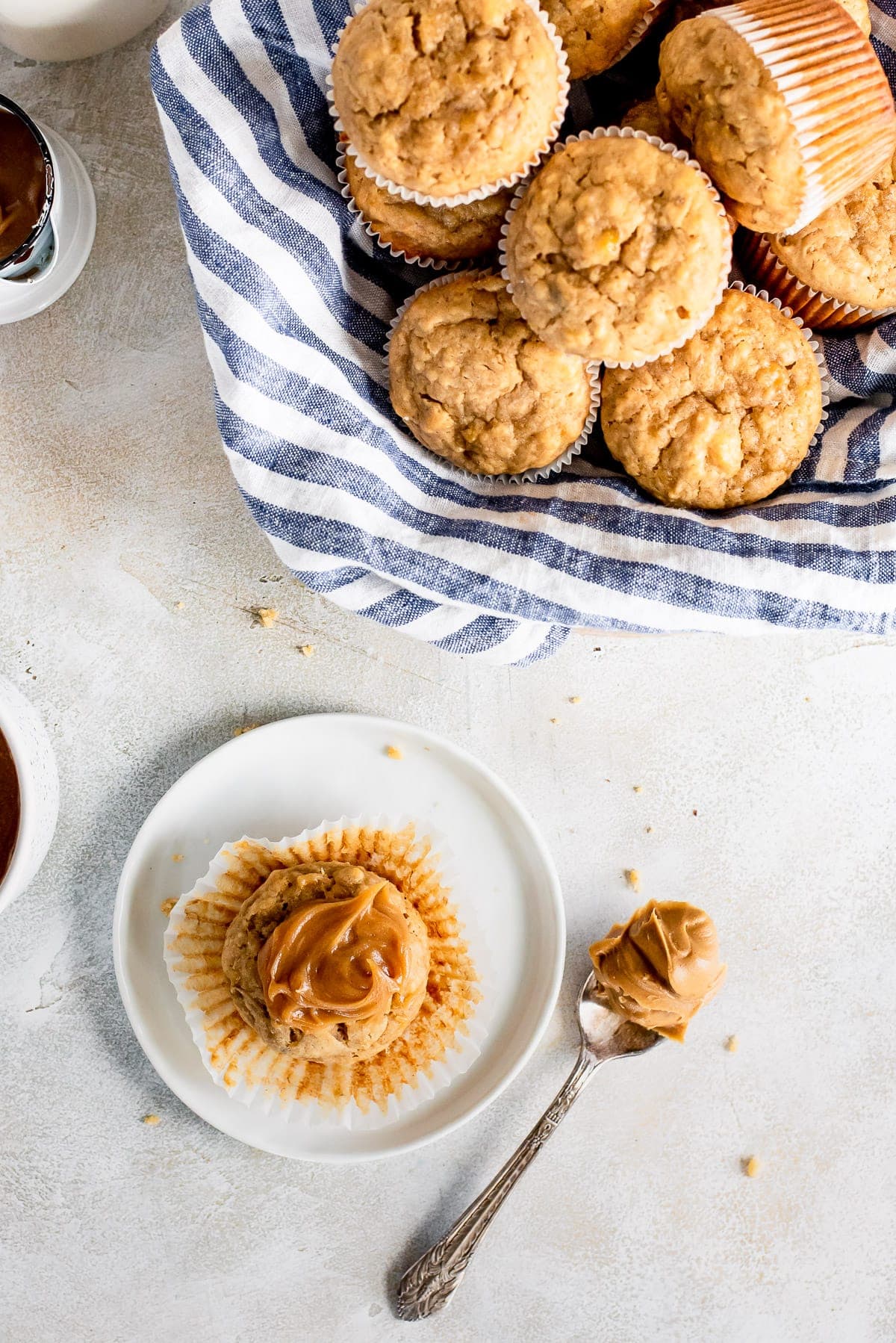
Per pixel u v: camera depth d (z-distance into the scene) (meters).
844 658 0.68
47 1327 0.66
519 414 0.59
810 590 0.59
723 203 0.57
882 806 0.68
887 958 0.68
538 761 0.68
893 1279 0.68
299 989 0.60
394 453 0.61
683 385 0.59
